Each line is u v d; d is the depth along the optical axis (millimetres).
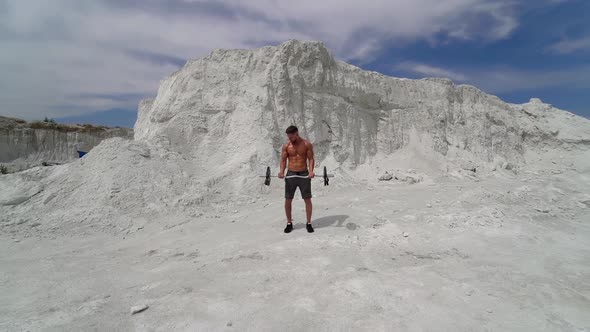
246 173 8227
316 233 5008
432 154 11883
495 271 3648
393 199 7469
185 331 2479
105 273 3686
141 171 7367
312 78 10648
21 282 3418
